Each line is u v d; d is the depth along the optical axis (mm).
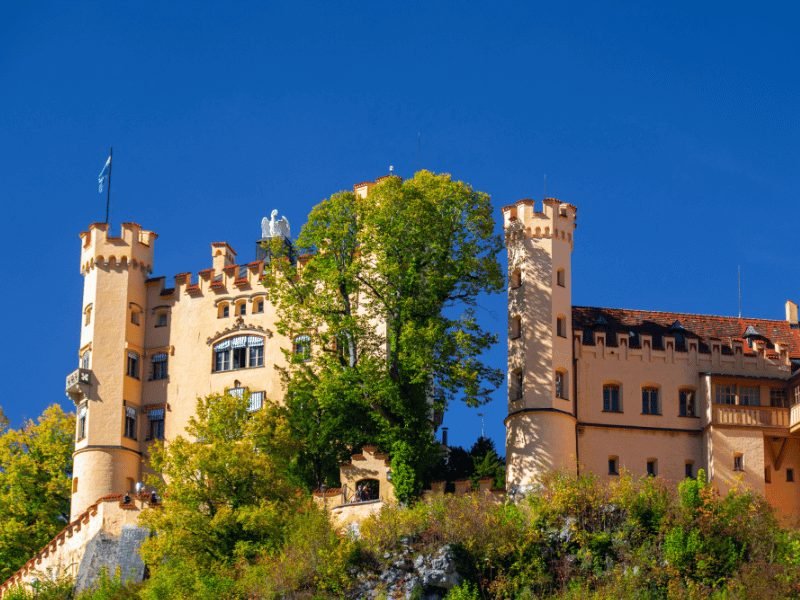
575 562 81938
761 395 95188
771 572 80500
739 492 88938
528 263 94375
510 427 92250
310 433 93125
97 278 104312
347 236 94375
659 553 81812
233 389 100875
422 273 93500
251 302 102125
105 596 86500
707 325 98188
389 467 90500
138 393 103250
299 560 82688
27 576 97875
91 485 100062
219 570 84375
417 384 91500
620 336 95125
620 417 93750
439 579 80688
